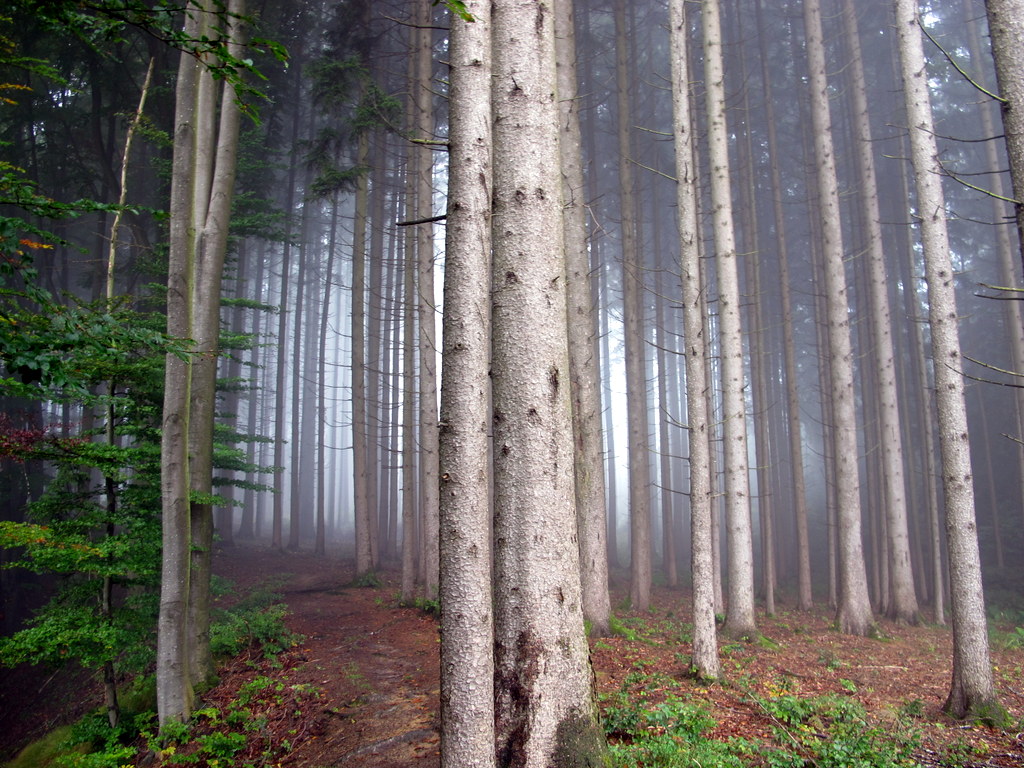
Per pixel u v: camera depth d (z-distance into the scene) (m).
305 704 9.34
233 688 10.31
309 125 29.92
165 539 9.30
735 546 13.63
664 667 10.33
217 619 13.80
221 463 13.80
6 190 4.38
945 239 9.48
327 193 16.92
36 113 19.42
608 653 11.23
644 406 22.64
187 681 9.37
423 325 15.88
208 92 11.45
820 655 12.35
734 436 13.80
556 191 5.64
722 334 14.14
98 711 10.20
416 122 16.72
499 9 5.76
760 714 8.12
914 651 13.36
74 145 21.38
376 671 10.55
